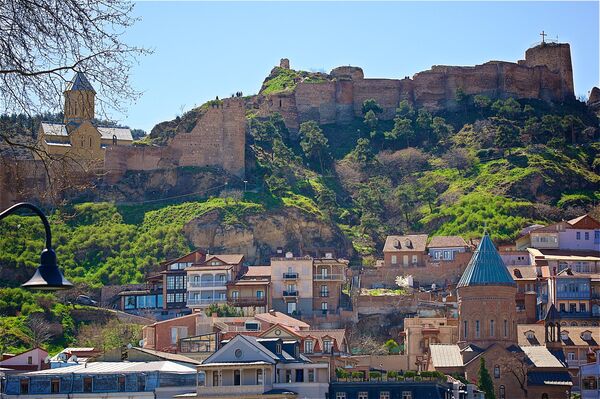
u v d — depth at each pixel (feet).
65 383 475.72
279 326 580.71
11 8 134.31
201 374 464.24
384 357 633.20
